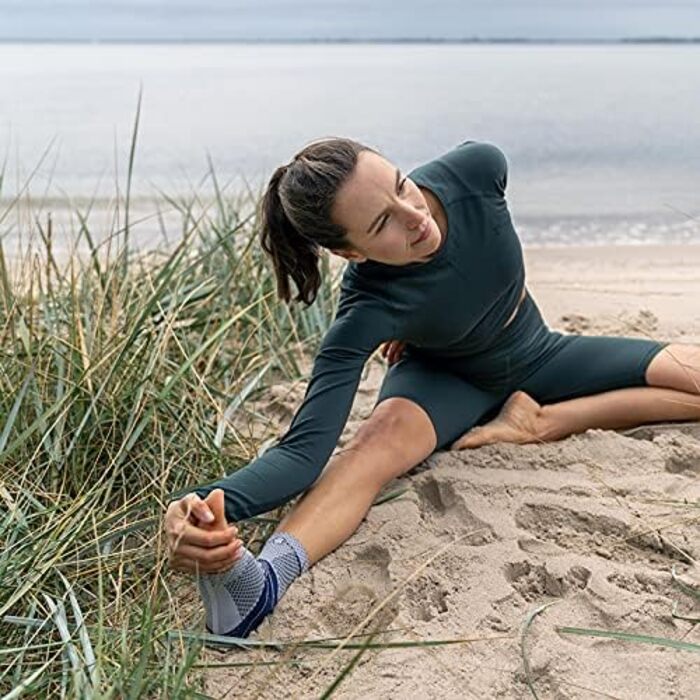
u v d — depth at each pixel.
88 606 2.39
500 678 2.12
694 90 13.98
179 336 3.39
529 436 3.00
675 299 4.59
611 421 3.07
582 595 2.34
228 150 9.86
